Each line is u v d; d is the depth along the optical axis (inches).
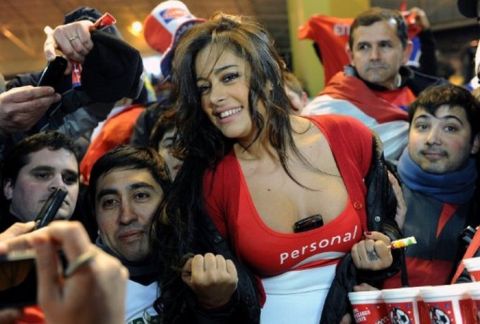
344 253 68.6
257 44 68.4
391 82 114.2
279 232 65.9
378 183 71.3
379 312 61.9
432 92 90.7
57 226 27.7
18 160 78.9
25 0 184.7
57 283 27.7
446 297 53.8
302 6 180.1
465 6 98.7
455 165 87.7
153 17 130.4
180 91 69.3
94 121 93.5
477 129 90.3
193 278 62.2
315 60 178.9
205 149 69.5
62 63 74.6
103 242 76.7
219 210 67.8
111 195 76.1
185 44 68.9
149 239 73.5
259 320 65.5
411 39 139.6
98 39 75.0
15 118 74.9
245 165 68.7
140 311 71.5
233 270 62.5
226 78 67.2
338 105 109.2
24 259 33.4
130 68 76.3
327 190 68.3
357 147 71.4
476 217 87.2
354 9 177.6
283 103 69.4
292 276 67.1
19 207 78.9
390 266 69.5
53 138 80.2
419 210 87.0
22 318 34.4
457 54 184.1
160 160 79.6
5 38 190.1
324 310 65.9
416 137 89.6
